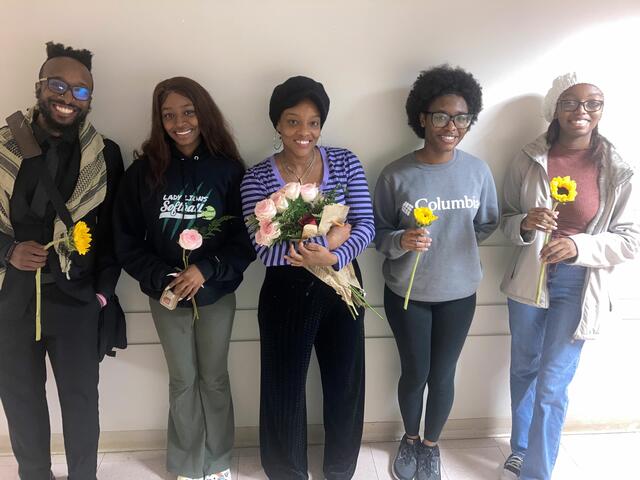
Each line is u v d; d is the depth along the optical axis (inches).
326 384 71.1
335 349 68.4
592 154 68.1
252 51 70.5
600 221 68.1
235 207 67.3
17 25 67.5
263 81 71.7
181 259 66.1
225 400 76.1
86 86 61.5
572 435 89.4
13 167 60.4
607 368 87.7
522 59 73.9
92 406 69.5
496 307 83.4
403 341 72.6
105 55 69.3
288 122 61.6
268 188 64.3
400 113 74.7
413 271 65.9
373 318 82.3
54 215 62.1
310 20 69.9
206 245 66.2
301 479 73.8
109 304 69.8
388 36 71.4
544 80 75.0
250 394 84.0
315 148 66.9
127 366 81.4
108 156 66.4
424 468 78.3
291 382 67.6
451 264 68.7
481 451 86.0
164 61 69.9
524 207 72.1
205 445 78.4
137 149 73.0
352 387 70.1
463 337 72.2
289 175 65.0
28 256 59.7
